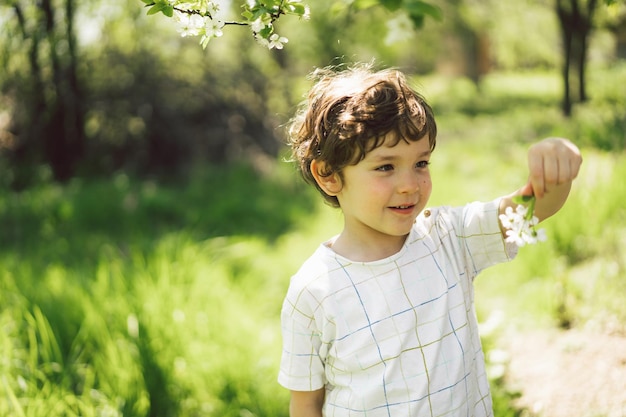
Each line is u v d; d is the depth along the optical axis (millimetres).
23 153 8367
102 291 3471
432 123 1464
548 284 3523
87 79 8531
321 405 1606
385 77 1484
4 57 7719
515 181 5766
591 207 4273
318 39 10844
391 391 1426
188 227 6109
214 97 9070
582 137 6488
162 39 9008
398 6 2338
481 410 1515
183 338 3006
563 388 2592
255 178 8062
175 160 8719
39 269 4422
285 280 4547
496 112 13078
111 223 6363
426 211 1601
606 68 9328
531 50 11875
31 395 2527
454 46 17000
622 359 2664
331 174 1490
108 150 8609
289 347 1562
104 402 2580
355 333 1456
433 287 1471
